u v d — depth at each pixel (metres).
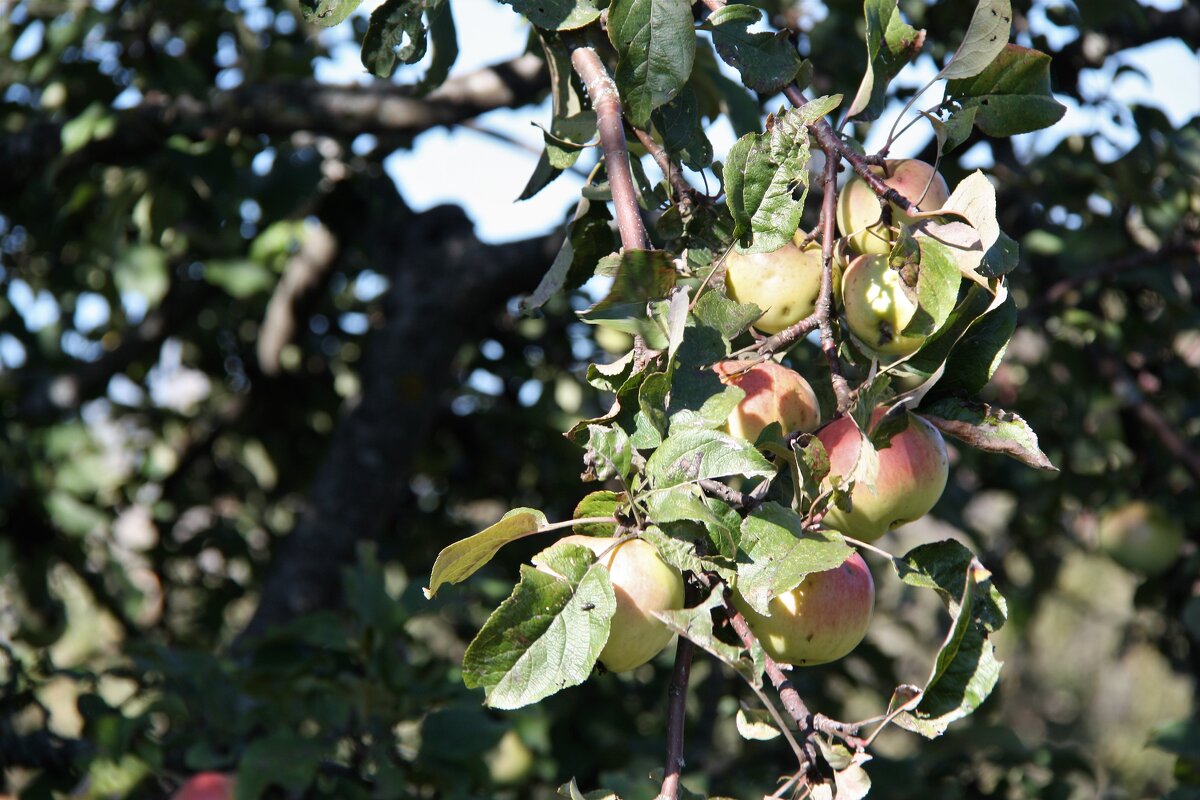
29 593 3.36
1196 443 2.80
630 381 1.39
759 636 1.42
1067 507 3.34
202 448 4.16
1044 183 2.61
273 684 2.14
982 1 1.46
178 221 2.93
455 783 2.02
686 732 3.15
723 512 1.34
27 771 2.16
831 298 1.44
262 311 4.14
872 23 1.47
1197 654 2.89
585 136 1.58
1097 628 6.32
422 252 3.60
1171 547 2.74
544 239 3.38
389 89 2.81
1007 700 5.50
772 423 1.39
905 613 4.14
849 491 1.38
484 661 1.33
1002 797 2.81
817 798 1.34
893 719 1.35
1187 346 3.21
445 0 1.59
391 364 3.40
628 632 1.37
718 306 1.43
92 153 2.72
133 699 2.28
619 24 1.49
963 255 1.41
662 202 1.56
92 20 2.68
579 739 2.90
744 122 1.89
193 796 1.98
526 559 3.58
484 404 3.90
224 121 2.73
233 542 4.03
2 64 2.96
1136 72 2.55
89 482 3.29
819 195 1.99
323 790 2.01
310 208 3.30
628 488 1.38
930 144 2.25
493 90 2.83
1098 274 2.55
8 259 3.61
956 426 1.42
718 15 1.50
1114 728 6.24
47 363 3.80
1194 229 2.54
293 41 3.26
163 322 3.79
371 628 2.11
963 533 3.28
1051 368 2.93
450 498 4.03
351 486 3.31
